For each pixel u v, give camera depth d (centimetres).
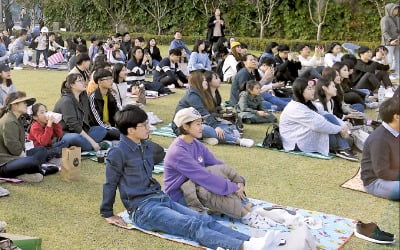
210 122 735
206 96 743
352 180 580
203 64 1275
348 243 425
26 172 556
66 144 633
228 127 747
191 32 2516
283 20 2288
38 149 595
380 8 2023
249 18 2350
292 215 461
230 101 912
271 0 2234
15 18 3394
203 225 412
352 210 495
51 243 421
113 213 472
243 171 613
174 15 2539
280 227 450
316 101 731
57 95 1108
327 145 676
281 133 705
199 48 1269
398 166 325
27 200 511
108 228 448
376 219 469
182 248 410
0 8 2772
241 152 694
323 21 2155
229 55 1320
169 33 2569
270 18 2298
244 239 401
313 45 2083
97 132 675
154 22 2606
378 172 424
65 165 566
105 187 452
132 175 443
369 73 1016
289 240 384
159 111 950
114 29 2709
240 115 852
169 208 437
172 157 464
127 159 443
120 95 802
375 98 994
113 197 455
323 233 442
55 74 1488
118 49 1499
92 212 484
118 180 448
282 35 2300
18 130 562
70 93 664
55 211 486
